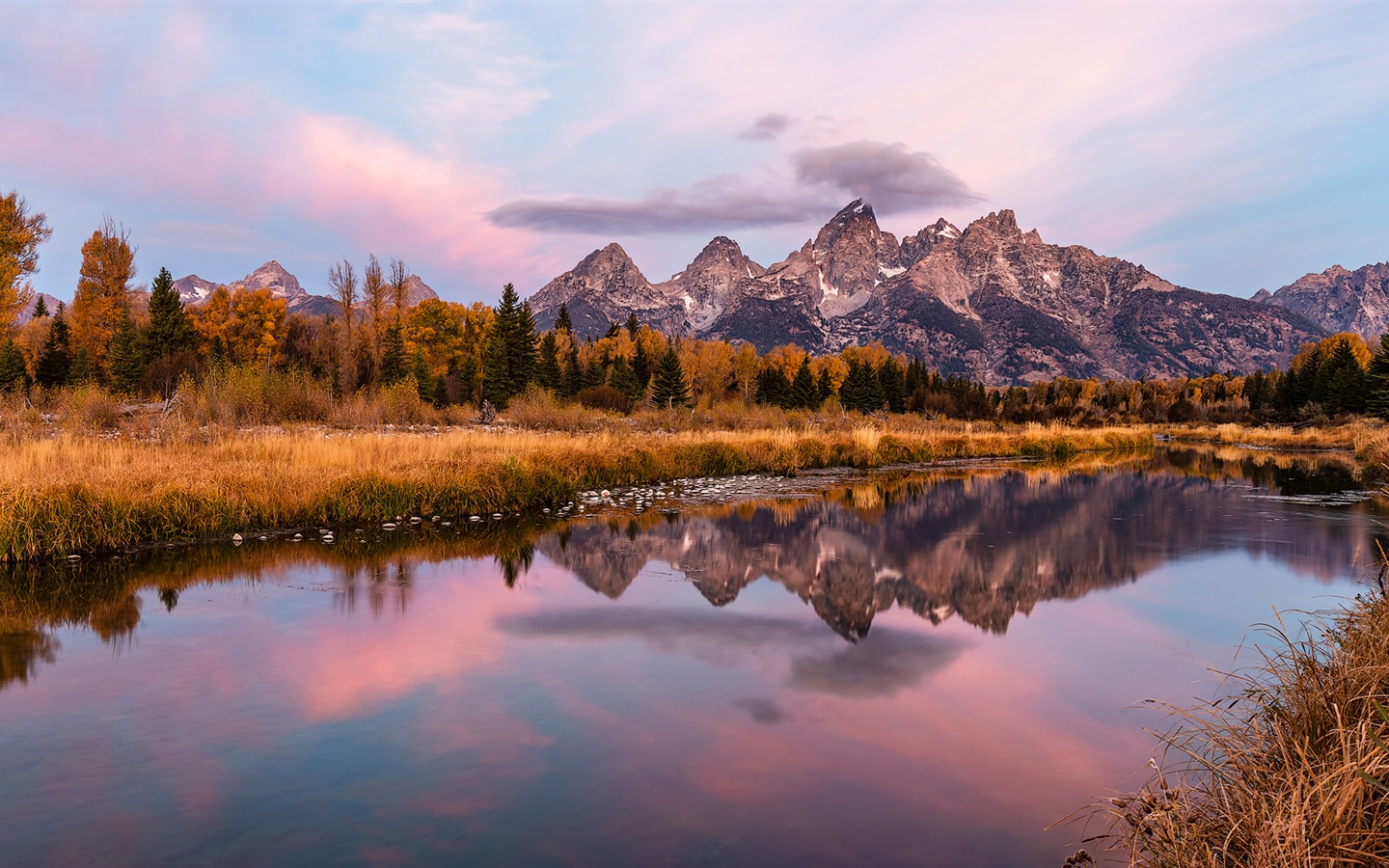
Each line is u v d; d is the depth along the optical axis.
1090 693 6.29
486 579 10.00
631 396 57.97
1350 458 34.47
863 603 9.14
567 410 36.31
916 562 11.48
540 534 13.19
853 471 26.55
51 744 5.18
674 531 13.73
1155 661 7.12
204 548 11.30
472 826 4.20
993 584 10.17
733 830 4.18
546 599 9.08
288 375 29.14
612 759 5.03
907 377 93.12
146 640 7.38
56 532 10.39
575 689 6.29
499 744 5.25
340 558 10.95
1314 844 3.05
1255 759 4.09
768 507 17.05
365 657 7.00
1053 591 9.83
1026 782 4.76
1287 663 6.08
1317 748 3.96
